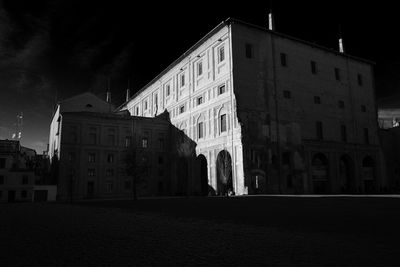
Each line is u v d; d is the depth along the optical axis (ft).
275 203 82.38
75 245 30.42
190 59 196.13
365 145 195.00
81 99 240.53
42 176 217.15
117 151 199.31
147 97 261.65
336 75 194.18
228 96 157.48
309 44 183.83
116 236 35.45
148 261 23.61
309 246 27.84
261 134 155.02
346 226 38.93
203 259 23.91
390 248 26.53
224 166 155.94
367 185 191.93
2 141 229.45
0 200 173.17
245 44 161.58
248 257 24.25
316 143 173.47
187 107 196.95
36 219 56.70
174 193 202.69
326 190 173.99
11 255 26.30
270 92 164.14
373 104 207.82
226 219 50.01
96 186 189.98
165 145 214.48
